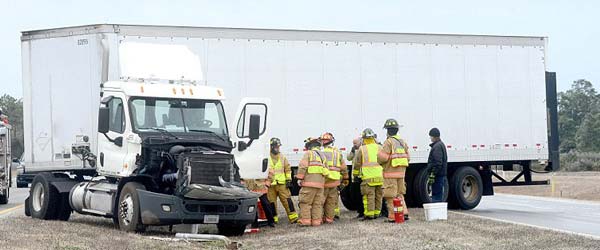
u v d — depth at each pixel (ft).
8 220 68.69
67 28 70.74
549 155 89.66
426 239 55.26
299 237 59.16
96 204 66.13
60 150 70.90
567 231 61.62
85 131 69.72
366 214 68.03
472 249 50.90
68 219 72.64
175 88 64.03
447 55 84.84
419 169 83.76
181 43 73.72
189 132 63.10
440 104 84.43
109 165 64.18
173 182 60.75
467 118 85.66
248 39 76.13
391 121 66.80
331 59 79.41
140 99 62.85
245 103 63.82
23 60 72.43
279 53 77.36
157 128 62.49
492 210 89.61
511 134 87.81
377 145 68.49
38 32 71.92
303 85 78.23
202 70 74.64
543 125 89.45
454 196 84.58
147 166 61.46
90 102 69.62
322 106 79.00
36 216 72.08
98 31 69.67
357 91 80.48
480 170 88.02
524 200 116.16
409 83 82.94
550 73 90.27
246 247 55.62
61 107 70.90
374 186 67.62
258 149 63.93
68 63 70.69
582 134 346.13
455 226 62.23
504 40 87.71
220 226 63.41
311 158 66.80
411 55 83.05
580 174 208.95
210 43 74.84
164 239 56.39
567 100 414.62
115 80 69.41
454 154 84.94
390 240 55.11
